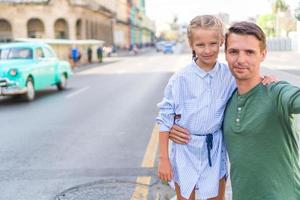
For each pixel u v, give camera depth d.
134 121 9.13
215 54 2.32
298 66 24.19
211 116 2.41
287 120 1.83
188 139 2.48
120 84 18.16
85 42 41.75
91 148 6.74
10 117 10.18
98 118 9.66
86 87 17.38
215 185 2.53
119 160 5.98
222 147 2.53
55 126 8.79
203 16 2.33
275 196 1.92
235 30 1.94
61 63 16.45
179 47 99.69
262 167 1.92
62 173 5.43
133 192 4.62
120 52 78.88
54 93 15.56
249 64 1.92
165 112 2.48
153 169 5.49
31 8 52.84
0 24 53.56
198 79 2.39
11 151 6.68
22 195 4.66
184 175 2.54
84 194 4.60
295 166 1.97
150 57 53.59
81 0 55.62
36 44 14.91
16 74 12.70
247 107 1.96
